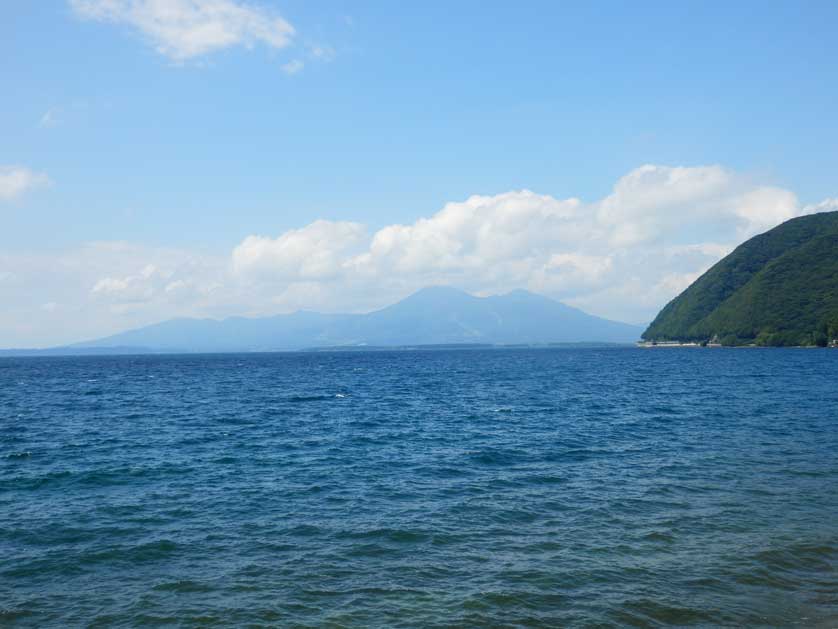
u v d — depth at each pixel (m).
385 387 91.62
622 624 13.89
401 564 17.53
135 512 23.23
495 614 14.38
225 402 69.44
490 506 23.36
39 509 23.78
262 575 16.84
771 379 89.38
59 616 14.58
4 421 53.03
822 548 18.44
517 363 190.75
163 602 15.25
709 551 18.30
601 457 32.69
